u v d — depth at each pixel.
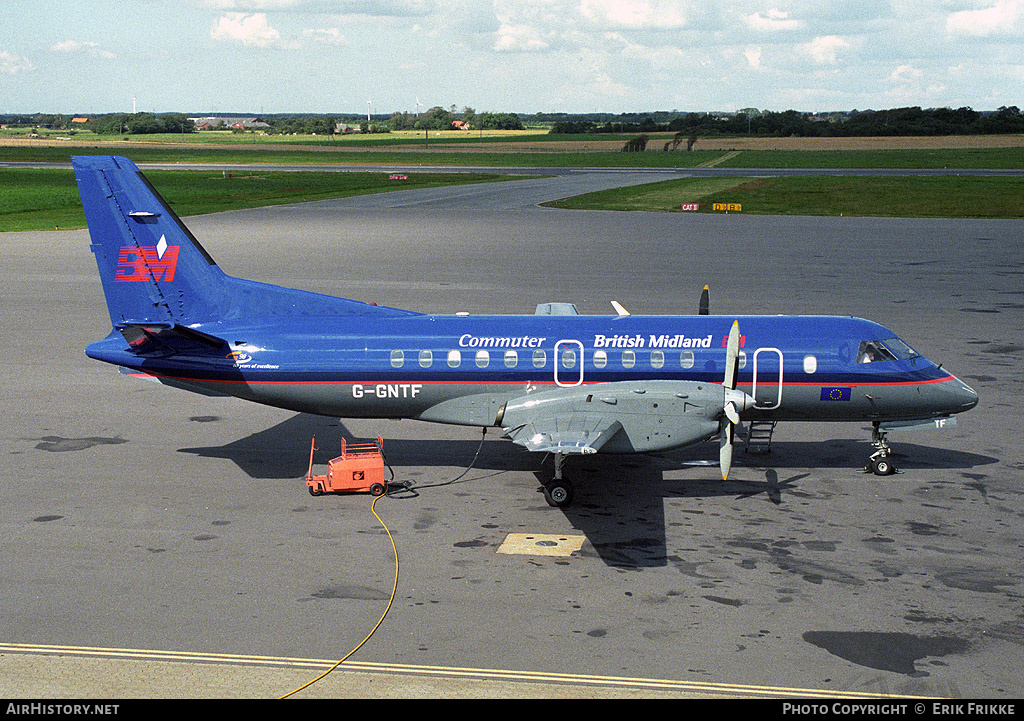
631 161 189.38
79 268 53.28
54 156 196.38
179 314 21.53
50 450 22.81
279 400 21.44
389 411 21.55
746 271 52.25
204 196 104.38
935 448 23.03
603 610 14.25
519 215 86.69
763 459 22.34
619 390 19.05
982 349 33.16
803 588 15.03
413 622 13.85
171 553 16.47
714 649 13.04
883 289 45.91
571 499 18.88
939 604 14.45
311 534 17.44
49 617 13.98
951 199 97.19
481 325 21.39
